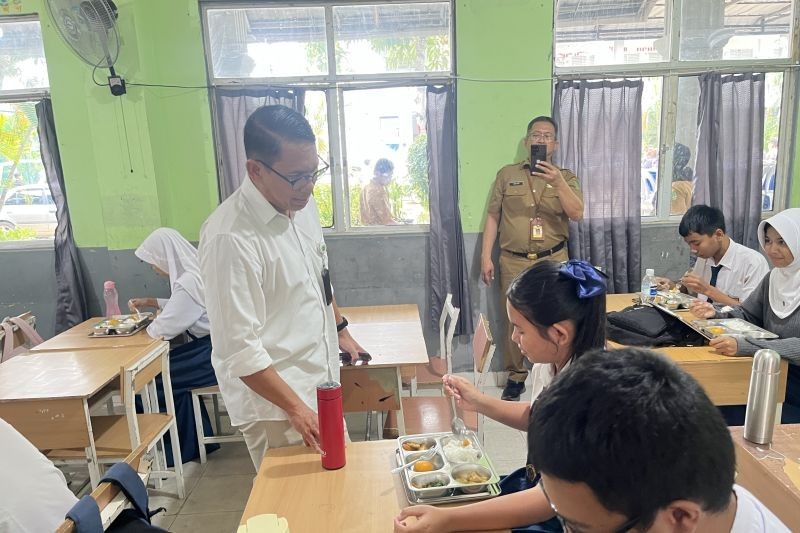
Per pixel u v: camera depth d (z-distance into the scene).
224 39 3.45
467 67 3.39
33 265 3.65
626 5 3.42
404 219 3.68
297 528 1.09
